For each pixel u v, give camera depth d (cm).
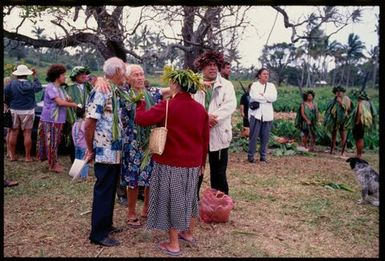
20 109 677
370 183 522
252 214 482
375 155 941
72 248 374
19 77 673
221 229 431
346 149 1014
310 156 880
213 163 461
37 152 687
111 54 812
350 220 467
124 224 434
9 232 409
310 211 495
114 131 366
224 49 880
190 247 384
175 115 350
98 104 361
